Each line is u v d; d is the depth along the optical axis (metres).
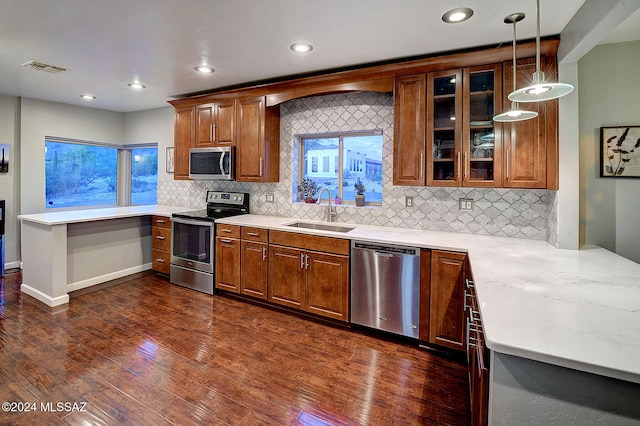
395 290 2.68
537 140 2.43
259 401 1.96
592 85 2.47
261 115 3.65
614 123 2.44
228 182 4.42
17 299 3.47
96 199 5.48
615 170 2.44
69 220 3.39
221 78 3.54
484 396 1.21
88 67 3.22
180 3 2.02
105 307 3.31
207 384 2.11
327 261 2.97
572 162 2.33
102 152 5.52
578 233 2.33
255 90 3.62
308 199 3.82
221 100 3.92
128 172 5.78
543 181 2.42
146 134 5.29
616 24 1.73
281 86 3.41
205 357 2.43
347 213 3.53
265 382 2.15
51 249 3.29
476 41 2.51
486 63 2.56
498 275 1.71
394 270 2.67
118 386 2.07
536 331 1.08
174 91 4.12
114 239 4.13
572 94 2.32
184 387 2.08
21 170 4.49
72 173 5.17
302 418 1.83
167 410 1.87
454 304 2.45
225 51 2.77
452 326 2.46
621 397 0.91
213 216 3.86
